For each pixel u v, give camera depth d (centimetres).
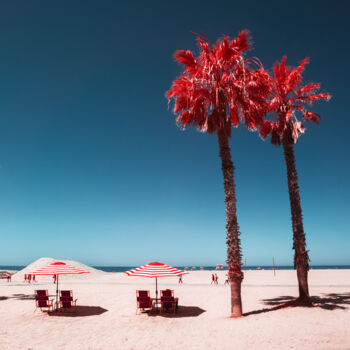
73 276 4066
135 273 1281
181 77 1366
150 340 870
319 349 675
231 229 1225
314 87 1444
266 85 1337
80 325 1112
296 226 1354
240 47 1339
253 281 3125
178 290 2158
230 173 1277
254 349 710
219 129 1332
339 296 1595
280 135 1512
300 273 1318
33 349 794
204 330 975
